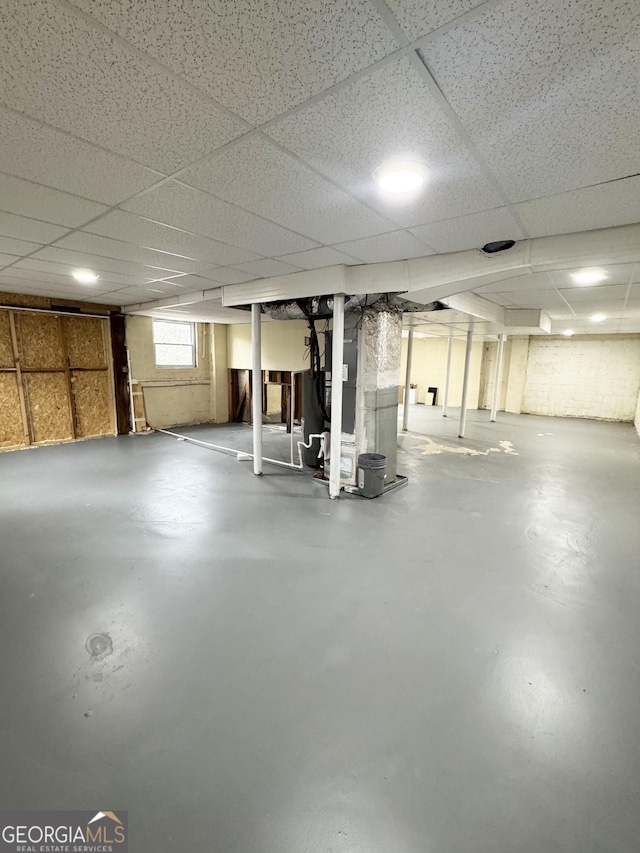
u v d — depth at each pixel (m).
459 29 0.92
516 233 2.43
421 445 6.53
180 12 0.89
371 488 3.95
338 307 3.54
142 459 5.30
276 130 1.36
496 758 1.38
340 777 1.31
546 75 1.06
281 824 1.18
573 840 1.15
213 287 4.63
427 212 2.09
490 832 1.16
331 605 2.24
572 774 1.33
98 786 1.28
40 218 2.27
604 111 1.20
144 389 7.12
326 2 0.86
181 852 1.11
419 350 12.08
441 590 2.41
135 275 3.93
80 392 6.29
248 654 1.86
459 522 3.44
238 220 2.25
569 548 2.99
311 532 3.19
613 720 1.54
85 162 1.60
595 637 2.01
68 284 4.51
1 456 5.29
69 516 3.41
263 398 8.77
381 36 0.94
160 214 2.19
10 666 1.76
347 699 1.62
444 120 1.28
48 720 1.50
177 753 1.39
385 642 1.95
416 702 1.61
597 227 2.30
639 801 1.25
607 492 4.29
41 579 2.45
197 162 1.60
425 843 1.14
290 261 3.25
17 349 5.53
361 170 1.64
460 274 2.89
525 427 8.30
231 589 2.38
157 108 1.24
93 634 1.97
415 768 1.34
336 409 3.84
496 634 2.02
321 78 1.09
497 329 6.87
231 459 5.39
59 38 0.96
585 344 9.41
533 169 1.60
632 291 4.10
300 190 1.84
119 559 2.71
